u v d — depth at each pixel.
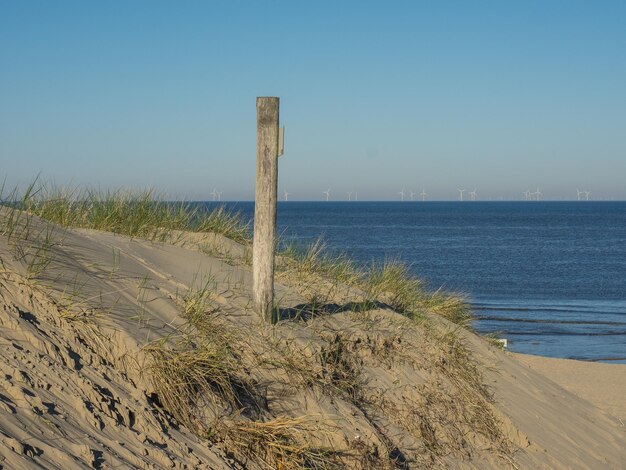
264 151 6.61
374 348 7.52
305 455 5.20
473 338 10.24
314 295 8.27
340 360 6.89
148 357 5.02
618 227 120.75
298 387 5.93
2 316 4.55
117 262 6.53
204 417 4.99
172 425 4.73
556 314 28.98
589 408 10.04
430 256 56.69
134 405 4.58
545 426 8.35
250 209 120.88
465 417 7.36
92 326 5.02
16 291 4.94
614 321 27.00
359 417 6.05
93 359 4.76
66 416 4.05
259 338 6.28
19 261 5.36
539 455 7.57
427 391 7.34
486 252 63.34
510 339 22.98
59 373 4.35
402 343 8.00
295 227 97.25
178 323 5.80
